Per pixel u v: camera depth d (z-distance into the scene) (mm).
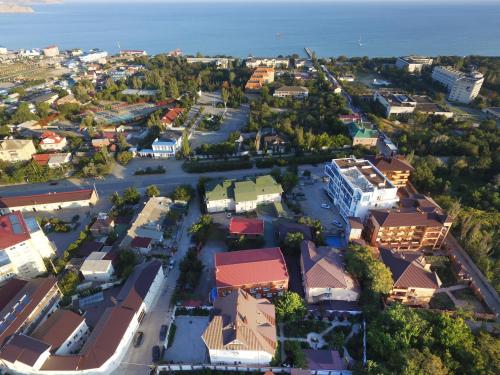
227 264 90188
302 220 113500
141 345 80938
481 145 164250
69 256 107312
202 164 161625
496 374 64688
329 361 73375
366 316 83312
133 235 112000
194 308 89000
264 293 90875
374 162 138875
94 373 71875
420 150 168750
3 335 74500
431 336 74812
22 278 93562
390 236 106562
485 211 121875
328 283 86375
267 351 71062
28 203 130500
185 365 74375
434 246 108312
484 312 87375
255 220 113312
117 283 98000
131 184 149875
